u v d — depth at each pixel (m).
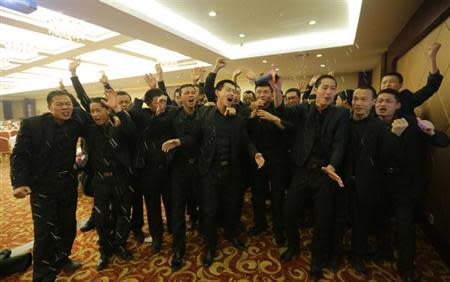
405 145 1.88
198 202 2.40
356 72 8.69
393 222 2.27
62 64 7.91
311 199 2.06
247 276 1.97
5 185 4.95
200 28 5.02
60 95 1.93
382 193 2.03
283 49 5.88
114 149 2.14
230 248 2.35
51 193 1.94
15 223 3.14
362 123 1.94
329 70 8.15
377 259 2.13
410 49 3.86
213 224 2.13
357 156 1.92
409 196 1.88
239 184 2.25
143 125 2.29
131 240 2.56
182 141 2.04
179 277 1.98
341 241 2.03
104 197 2.14
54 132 1.95
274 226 2.47
